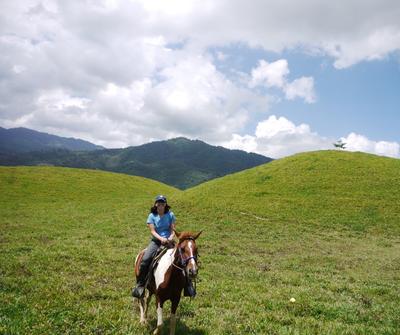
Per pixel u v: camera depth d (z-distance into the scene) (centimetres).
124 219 4281
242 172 6688
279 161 6881
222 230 3838
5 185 6906
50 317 1092
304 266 2489
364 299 1606
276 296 1570
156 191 8344
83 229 3681
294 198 5116
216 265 2294
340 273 2323
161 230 1130
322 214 4509
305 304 1435
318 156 6744
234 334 1088
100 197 6869
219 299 1485
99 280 1734
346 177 5759
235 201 5122
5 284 1503
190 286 1041
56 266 1967
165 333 1068
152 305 1353
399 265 2673
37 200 6138
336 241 3566
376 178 5675
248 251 2953
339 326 1205
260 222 4225
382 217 4388
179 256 1002
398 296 1723
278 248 3141
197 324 1159
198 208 4869
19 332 959
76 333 991
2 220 4131
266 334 1091
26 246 2588
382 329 1202
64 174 8388
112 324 1084
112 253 2464
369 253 3134
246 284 1794
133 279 1788
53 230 3559
